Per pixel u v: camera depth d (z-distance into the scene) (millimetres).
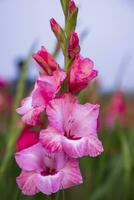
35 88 736
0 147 1433
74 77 699
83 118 710
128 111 2506
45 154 704
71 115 708
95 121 708
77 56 706
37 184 686
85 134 704
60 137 677
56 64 725
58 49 1098
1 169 1117
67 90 709
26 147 720
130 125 2387
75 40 702
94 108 712
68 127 708
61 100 696
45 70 729
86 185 1697
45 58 723
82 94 1120
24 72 1186
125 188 1548
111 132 1947
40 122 702
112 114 2107
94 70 704
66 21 737
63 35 729
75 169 691
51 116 686
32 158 705
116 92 2166
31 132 734
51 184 681
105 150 1677
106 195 1637
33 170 704
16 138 1077
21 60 1953
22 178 700
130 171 1586
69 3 734
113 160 1764
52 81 701
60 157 691
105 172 1782
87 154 680
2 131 1857
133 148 1682
